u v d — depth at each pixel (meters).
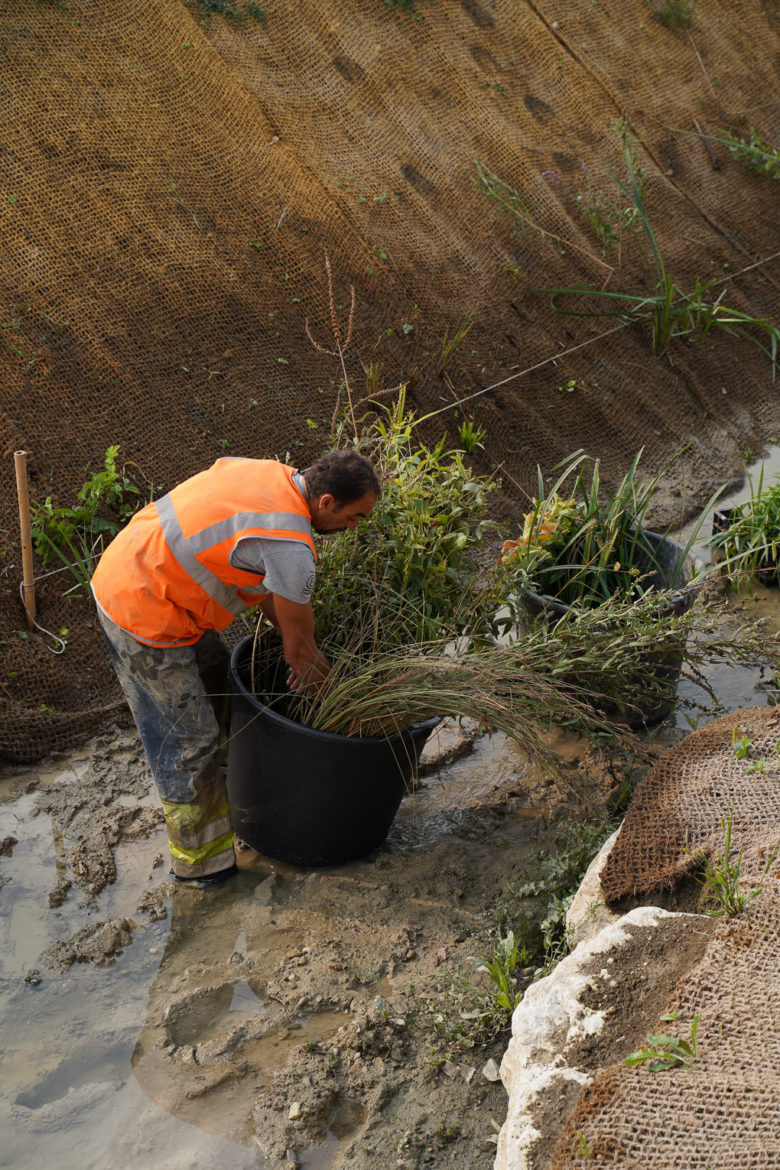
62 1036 2.76
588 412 6.51
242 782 3.36
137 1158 2.43
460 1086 2.67
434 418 5.82
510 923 3.21
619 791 3.73
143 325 4.98
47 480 4.39
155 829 3.58
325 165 6.24
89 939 3.08
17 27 5.30
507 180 7.18
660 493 6.23
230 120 5.90
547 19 8.23
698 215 8.29
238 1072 2.68
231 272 5.41
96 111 5.34
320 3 6.83
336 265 5.89
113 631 2.94
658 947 2.36
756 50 9.62
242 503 2.83
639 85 8.51
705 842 2.70
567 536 4.52
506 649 3.38
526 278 6.86
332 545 3.48
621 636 3.45
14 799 3.67
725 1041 2.02
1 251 4.70
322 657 3.09
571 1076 2.09
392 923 3.21
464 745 4.14
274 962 3.04
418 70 7.17
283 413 5.23
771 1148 1.74
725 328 7.40
